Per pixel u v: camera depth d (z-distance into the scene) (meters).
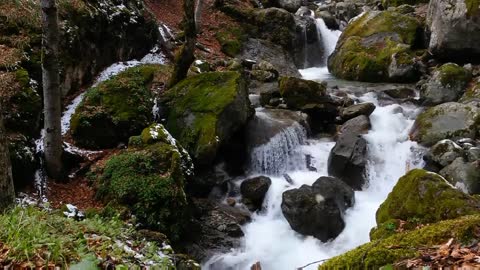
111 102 9.33
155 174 7.71
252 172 10.05
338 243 8.11
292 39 18.08
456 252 3.50
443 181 6.42
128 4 14.10
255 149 10.03
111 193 7.52
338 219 8.23
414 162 9.84
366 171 9.73
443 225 4.00
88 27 11.42
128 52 13.48
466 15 12.80
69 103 10.18
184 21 10.56
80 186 8.10
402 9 17.53
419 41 15.28
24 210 5.30
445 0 13.50
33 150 8.09
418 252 3.66
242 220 8.62
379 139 10.32
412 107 12.16
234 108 9.56
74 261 4.12
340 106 11.83
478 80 12.07
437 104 11.93
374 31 15.85
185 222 7.69
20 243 4.18
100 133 9.01
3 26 9.61
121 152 8.53
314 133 11.39
